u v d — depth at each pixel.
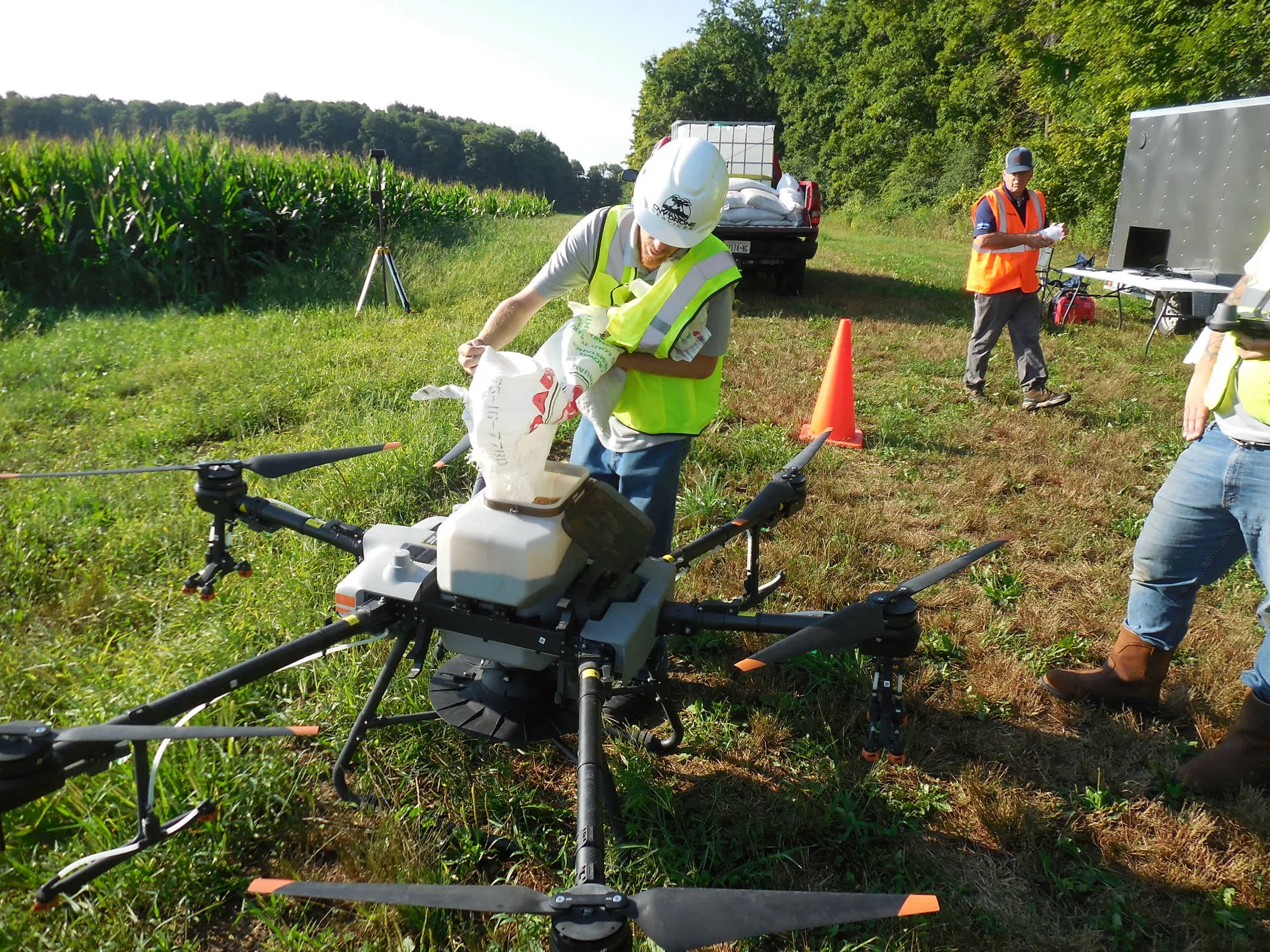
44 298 10.93
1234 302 2.62
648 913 1.42
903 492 5.31
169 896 2.31
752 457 5.66
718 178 2.39
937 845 2.66
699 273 2.50
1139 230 11.92
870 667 3.45
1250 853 2.63
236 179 11.90
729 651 3.59
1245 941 2.29
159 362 7.56
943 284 14.92
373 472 4.87
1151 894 2.50
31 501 4.51
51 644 3.32
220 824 2.46
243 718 2.97
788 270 12.39
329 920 2.33
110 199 11.05
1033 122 31.00
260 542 4.11
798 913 1.40
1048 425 6.65
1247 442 2.70
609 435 2.83
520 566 2.17
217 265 11.73
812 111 50.06
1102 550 4.66
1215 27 16.17
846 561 4.28
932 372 8.25
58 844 2.39
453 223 17.44
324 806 2.69
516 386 2.14
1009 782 2.93
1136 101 18.11
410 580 2.36
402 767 2.82
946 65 34.69
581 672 2.03
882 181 40.94
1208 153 10.71
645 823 2.66
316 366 7.29
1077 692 3.34
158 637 3.34
